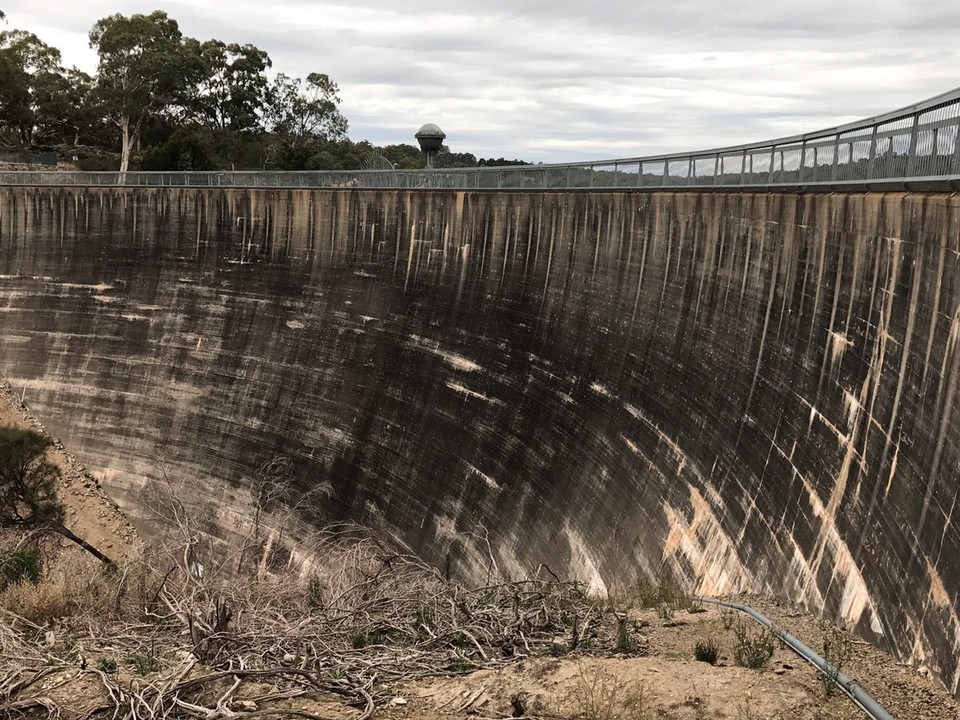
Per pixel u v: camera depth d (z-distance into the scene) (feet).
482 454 111.75
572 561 89.56
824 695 31.58
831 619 50.70
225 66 321.11
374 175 146.61
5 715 27.27
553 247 111.34
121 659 31.91
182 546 41.75
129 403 161.99
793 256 71.92
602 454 93.15
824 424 61.87
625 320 97.50
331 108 335.47
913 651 42.57
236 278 157.79
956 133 49.06
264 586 40.96
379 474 126.11
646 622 41.37
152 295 166.71
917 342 52.47
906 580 46.14
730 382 77.66
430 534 113.70
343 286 143.23
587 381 100.22
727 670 32.71
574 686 30.37
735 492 70.90
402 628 36.52
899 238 56.49
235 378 151.94
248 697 29.09
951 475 45.34
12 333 176.55
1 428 97.25
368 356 135.74
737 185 82.48
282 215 152.15
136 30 279.08
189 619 32.01
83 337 170.50
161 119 314.35
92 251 173.88
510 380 112.16
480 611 37.65
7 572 52.49
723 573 67.62
